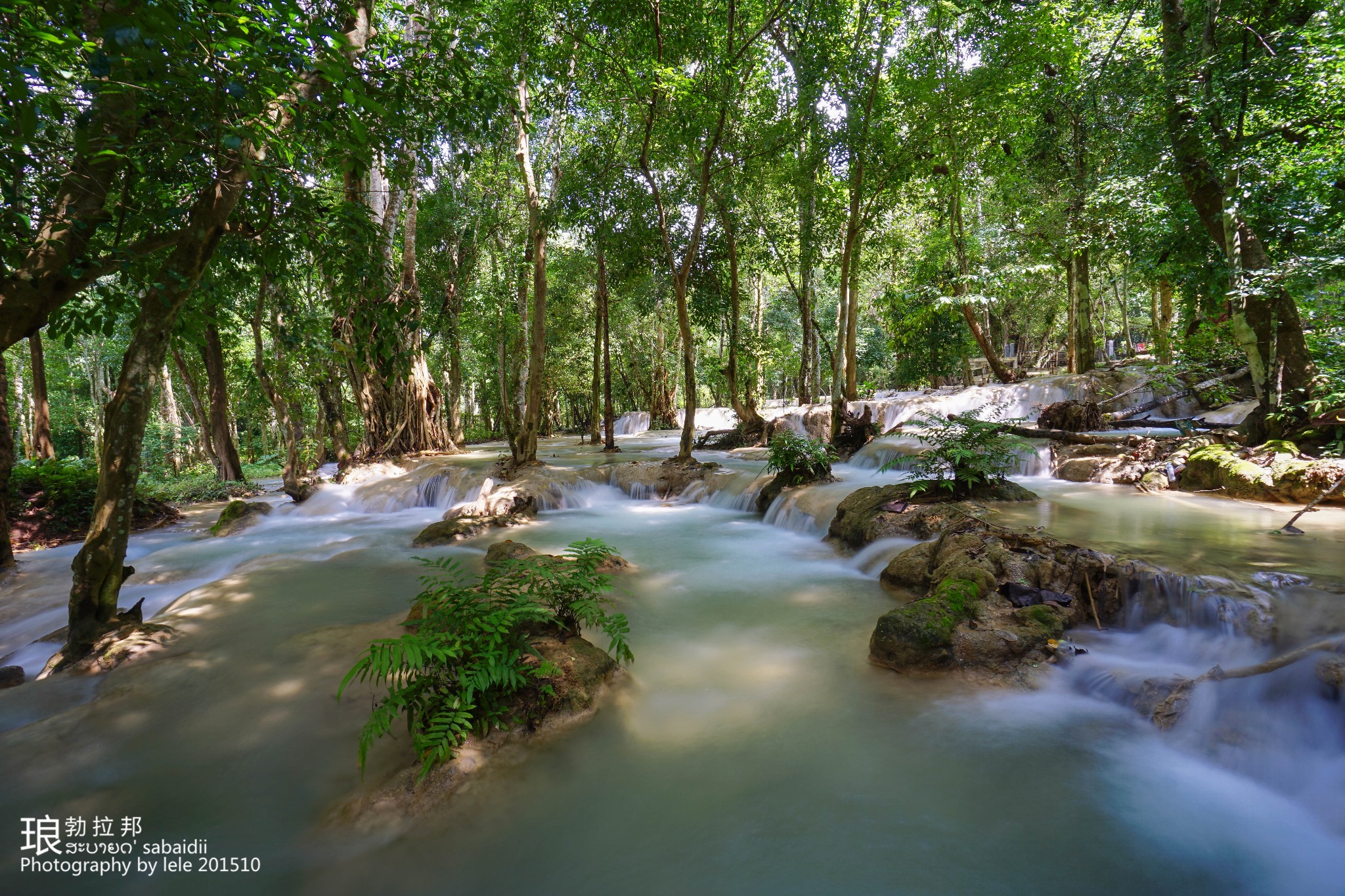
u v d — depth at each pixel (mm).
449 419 26266
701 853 2818
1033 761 3377
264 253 5617
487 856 2834
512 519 10398
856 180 13242
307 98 4508
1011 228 18750
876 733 3701
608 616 5688
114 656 4695
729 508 11781
